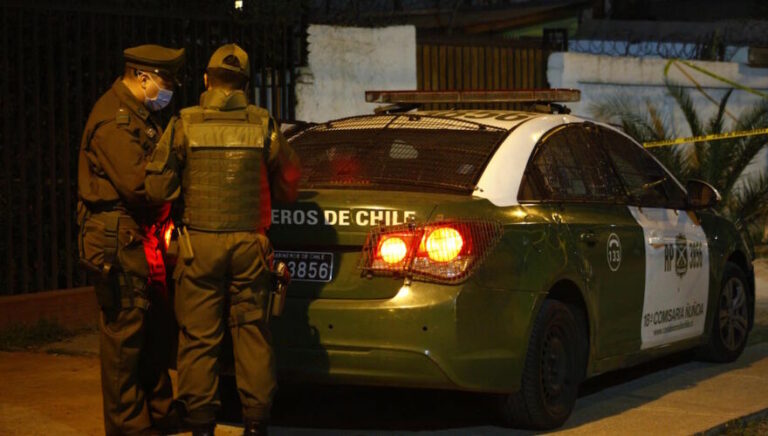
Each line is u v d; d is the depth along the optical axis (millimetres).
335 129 16938
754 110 36594
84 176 13594
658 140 35094
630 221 17172
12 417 15477
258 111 13570
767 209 36125
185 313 13375
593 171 16984
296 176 13914
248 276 13375
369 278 14016
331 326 14023
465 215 14219
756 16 53812
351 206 14109
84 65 22797
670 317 18203
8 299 20984
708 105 37812
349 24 28719
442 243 13938
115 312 13625
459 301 13875
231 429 15055
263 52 25375
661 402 17266
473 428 15414
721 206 35312
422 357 13789
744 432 15711
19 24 21266
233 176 13211
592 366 16141
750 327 21078
